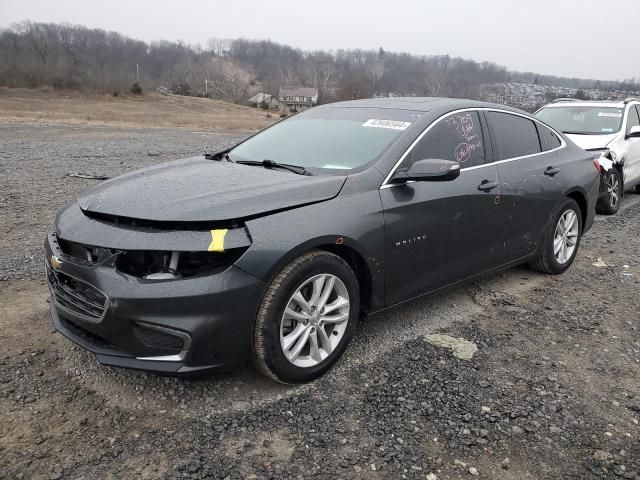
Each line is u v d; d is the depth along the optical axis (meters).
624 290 5.12
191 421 2.93
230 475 2.55
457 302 4.68
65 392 3.14
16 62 90.81
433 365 3.59
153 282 2.84
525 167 4.79
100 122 31.09
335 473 2.59
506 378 3.47
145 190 3.31
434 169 3.54
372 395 3.22
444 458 2.72
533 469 2.68
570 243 5.51
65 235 3.14
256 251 2.94
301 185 3.33
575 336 4.12
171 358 2.90
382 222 3.52
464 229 4.14
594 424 3.04
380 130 4.01
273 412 3.03
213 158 4.46
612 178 8.41
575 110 9.87
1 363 3.40
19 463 2.57
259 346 3.04
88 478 2.50
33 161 11.85
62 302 3.23
